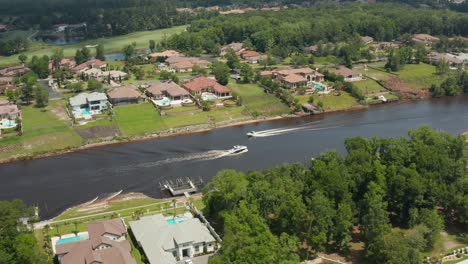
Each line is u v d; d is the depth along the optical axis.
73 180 182.62
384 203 138.50
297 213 129.75
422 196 141.62
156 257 125.62
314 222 130.88
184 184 176.75
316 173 146.12
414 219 137.12
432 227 133.62
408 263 119.00
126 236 139.75
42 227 147.12
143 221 142.88
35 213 152.00
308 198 138.50
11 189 175.50
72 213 157.00
